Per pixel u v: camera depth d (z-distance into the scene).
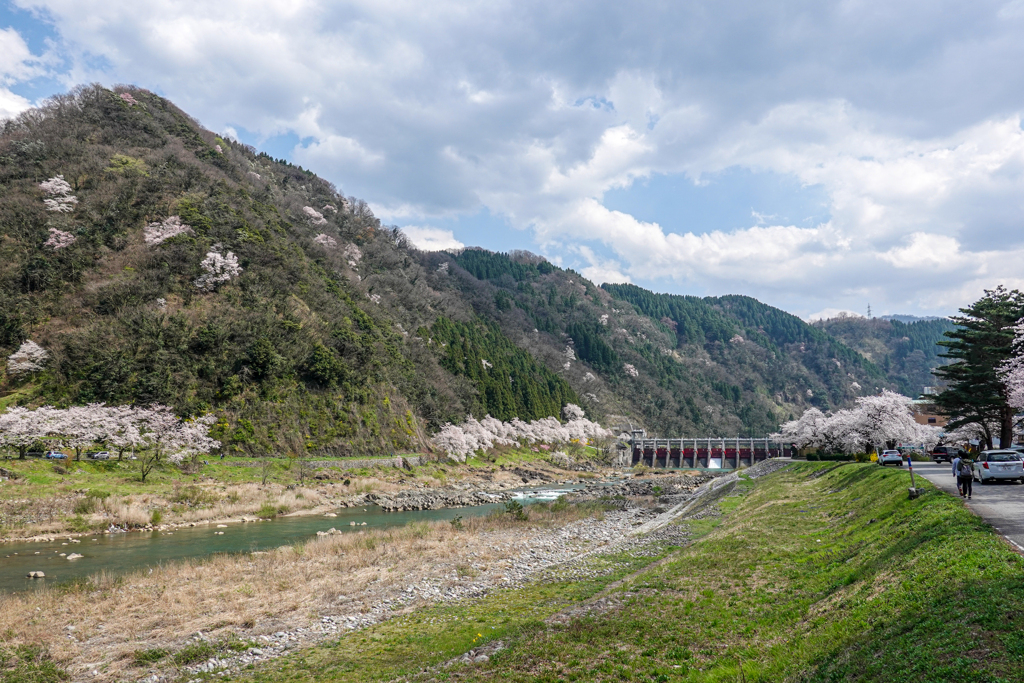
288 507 56.66
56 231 86.69
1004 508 19.92
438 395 123.06
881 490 28.38
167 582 27.69
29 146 103.50
